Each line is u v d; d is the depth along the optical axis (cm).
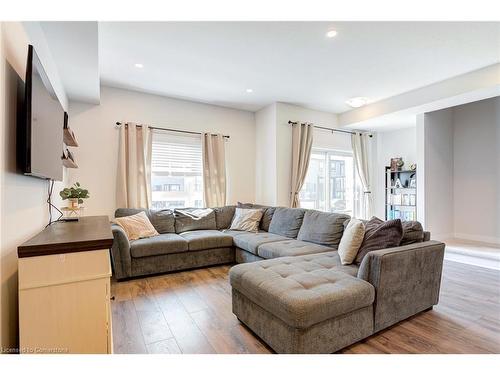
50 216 208
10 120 124
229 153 489
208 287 283
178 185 441
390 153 592
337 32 253
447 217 517
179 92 414
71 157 291
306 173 488
